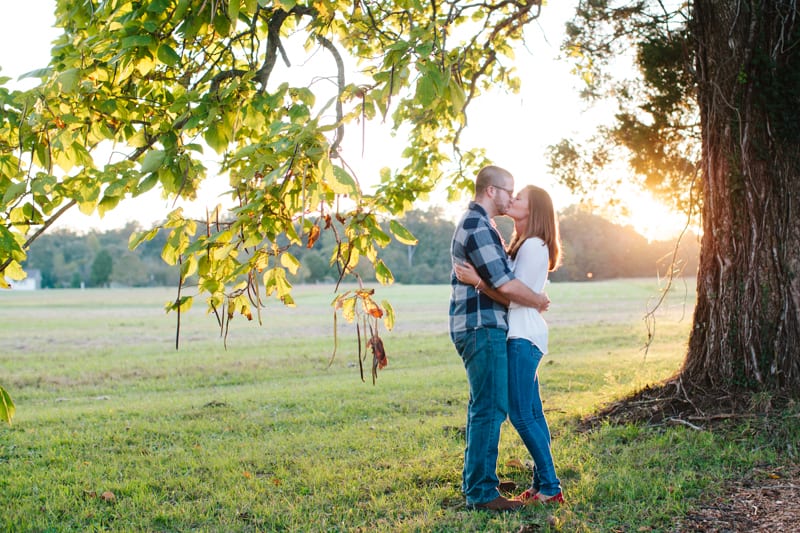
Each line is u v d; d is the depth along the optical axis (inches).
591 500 170.7
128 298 2524.6
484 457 164.1
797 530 144.8
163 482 200.5
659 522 154.7
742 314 242.5
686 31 272.8
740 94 240.2
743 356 241.3
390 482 191.3
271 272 134.7
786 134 234.5
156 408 340.2
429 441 242.1
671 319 997.2
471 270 160.6
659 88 309.9
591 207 364.2
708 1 246.5
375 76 111.5
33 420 308.0
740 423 221.3
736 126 242.1
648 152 326.6
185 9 117.5
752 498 166.7
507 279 157.6
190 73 143.6
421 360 573.6
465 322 163.5
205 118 119.0
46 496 187.9
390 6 215.3
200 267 121.4
